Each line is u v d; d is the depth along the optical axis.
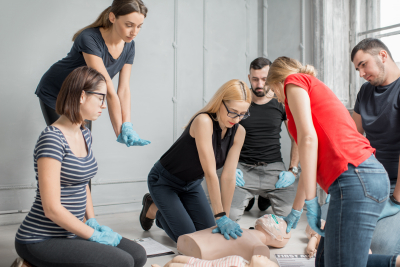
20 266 1.29
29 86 2.79
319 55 3.19
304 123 1.22
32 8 2.80
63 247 1.29
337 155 1.18
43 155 1.24
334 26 3.18
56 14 2.89
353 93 3.20
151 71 3.31
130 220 2.85
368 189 1.13
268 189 2.77
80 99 1.33
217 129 1.82
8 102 2.72
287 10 3.63
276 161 2.89
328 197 2.03
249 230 1.97
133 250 1.46
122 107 2.13
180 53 3.47
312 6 3.32
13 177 2.72
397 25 2.83
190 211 2.17
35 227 1.31
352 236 1.13
